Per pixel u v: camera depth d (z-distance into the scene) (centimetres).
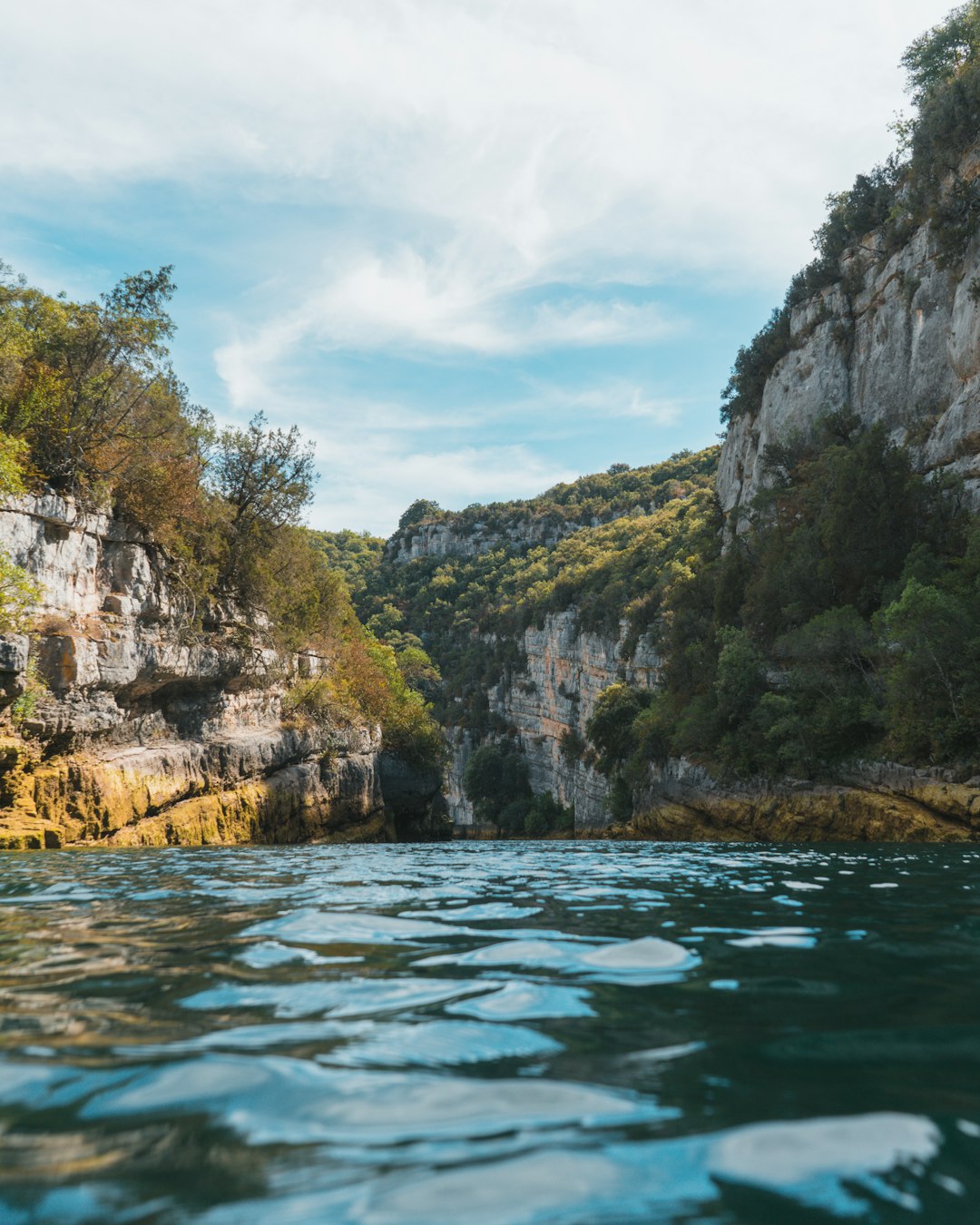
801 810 3428
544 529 18562
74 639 2447
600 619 10288
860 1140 228
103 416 2820
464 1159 218
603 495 19325
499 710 12719
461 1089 272
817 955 510
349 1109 254
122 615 2730
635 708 7294
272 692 3791
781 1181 204
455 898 841
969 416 4044
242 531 3719
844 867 1277
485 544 19588
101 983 440
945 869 1201
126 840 2612
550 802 10512
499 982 438
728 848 2180
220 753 3256
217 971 468
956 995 403
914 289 5006
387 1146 226
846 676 3666
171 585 3056
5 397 2566
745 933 596
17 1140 232
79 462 2645
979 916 683
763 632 4638
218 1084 277
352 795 4397
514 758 11569
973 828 2659
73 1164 215
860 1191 197
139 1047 321
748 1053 311
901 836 2906
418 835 5975
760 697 4134
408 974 459
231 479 3781
